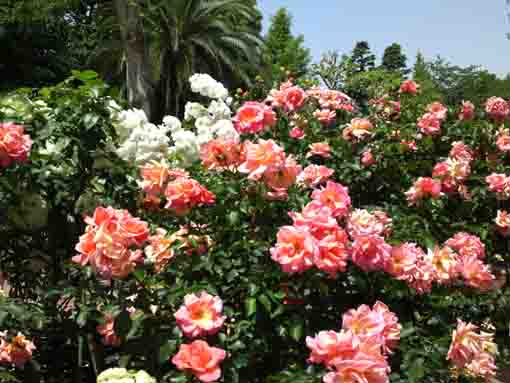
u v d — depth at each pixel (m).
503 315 4.05
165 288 2.20
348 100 4.54
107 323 2.39
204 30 12.97
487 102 5.02
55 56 17.56
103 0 15.91
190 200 2.19
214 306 1.92
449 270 2.42
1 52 16.62
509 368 3.88
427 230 2.94
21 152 2.35
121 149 2.81
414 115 5.08
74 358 2.96
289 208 2.32
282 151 2.14
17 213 2.69
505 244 4.41
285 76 5.78
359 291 2.24
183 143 2.92
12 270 2.85
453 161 3.88
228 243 2.24
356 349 1.61
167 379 1.94
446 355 2.09
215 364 1.77
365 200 4.18
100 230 1.85
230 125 3.09
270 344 2.12
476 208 4.34
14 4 15.81
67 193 2.71
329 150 3.85
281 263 1.83
